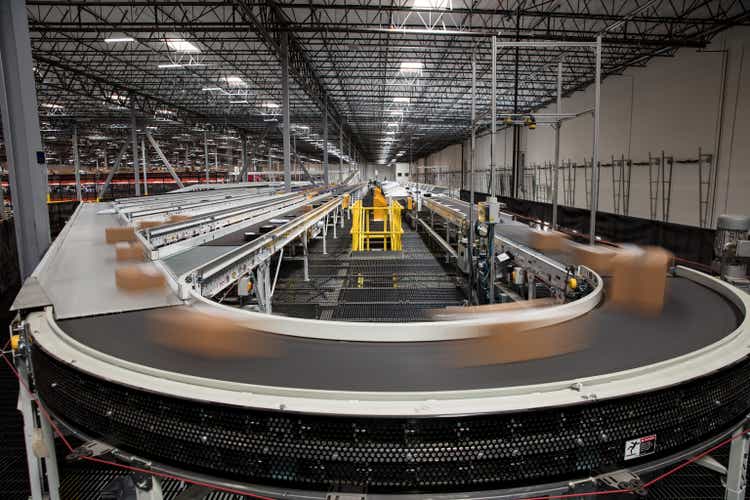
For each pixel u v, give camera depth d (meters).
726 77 8.78
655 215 11.03
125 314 1.96
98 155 35.47
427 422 1.01
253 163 41.91
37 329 1.66
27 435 1.74
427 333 1.64
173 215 5.61
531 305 2.87
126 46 12.13
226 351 1.53
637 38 11.09
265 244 4.14
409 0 9.65
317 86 17.67
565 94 15.98
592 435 1.07
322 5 9.08
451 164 38.06
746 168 8.35
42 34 10.70
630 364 1.43
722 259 3.25
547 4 9.54
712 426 1.24
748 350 1.36
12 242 7.50
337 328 1.65
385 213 10.22
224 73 15.63
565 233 4.98
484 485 1.04
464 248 6.07
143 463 1.14
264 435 1.05
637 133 11.78
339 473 1.03
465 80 16.30
